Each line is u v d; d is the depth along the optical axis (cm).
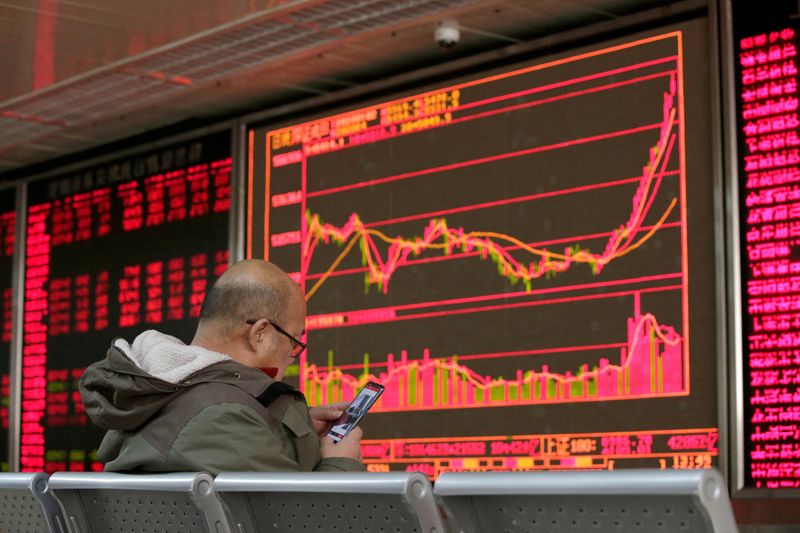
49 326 635
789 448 379
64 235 635
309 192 530
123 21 455
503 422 451
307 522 151
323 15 448
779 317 386
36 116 574
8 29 462
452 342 471
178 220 582
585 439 427
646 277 420
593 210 436
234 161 558
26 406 638
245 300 211
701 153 411
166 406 193
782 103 393
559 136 450
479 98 475
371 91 510
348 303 508
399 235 495
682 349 407
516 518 133
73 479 178
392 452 484
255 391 196
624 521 125
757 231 394
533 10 444
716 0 410
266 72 517
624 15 450
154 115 580
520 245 455
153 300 588
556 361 439
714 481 116
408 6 439
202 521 163
